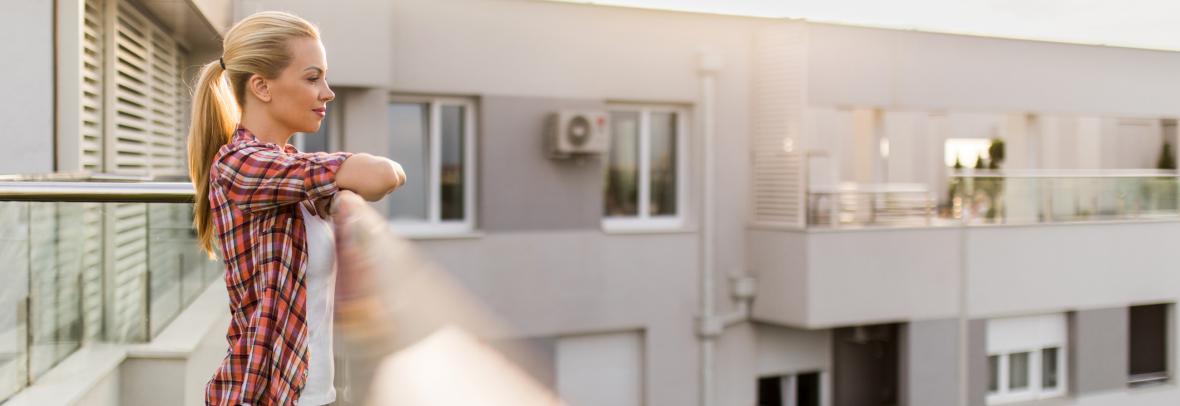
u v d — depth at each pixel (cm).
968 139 1597
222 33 812
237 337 170
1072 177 1311
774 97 1198
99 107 620
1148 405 1280
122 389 378
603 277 1169
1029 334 1330
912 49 1274
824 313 1186
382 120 1027
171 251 491
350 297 183
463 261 1094
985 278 1277
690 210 1224
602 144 1121
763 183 1223
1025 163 1499
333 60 983
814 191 1211
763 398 1317
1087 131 1409
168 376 383
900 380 1264
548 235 1138
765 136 1214
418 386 381
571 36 1132
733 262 1238
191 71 923
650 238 1190
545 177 1134
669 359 1204
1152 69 1273
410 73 1063
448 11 1078
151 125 771
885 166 1473
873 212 1281
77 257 385
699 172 1202
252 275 166
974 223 1284
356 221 178
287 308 167
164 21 777
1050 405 1294
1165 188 1298
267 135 173
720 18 1197
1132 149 1352
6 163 418
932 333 1259
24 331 336
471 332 1073
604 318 1170
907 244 1241
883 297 1226
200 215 180
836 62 1230
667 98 1177
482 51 1095
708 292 1205
